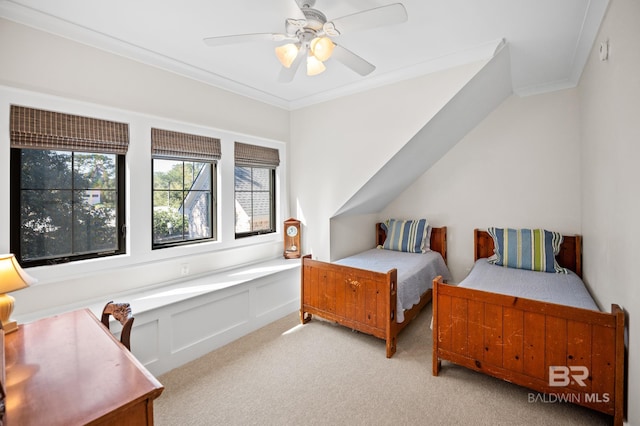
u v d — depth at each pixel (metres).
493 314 1.88
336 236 3.49
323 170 3.38
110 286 2.21
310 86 3.05
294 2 1.60
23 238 1.89
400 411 1.78
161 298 2.24
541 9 1.83
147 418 1.00
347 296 2.62
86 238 2.16
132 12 1.82
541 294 2.24
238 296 2.68
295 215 3.67
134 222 2.34
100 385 1.03
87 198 2.15
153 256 2.45
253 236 3.31
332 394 1.94
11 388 1.01
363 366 2.25
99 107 2.12
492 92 2.92
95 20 1.89
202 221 2.89
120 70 2.22
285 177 3.63
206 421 1.71
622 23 1.50
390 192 3.80
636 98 1.35
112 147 2.21
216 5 1.75
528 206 3.23
